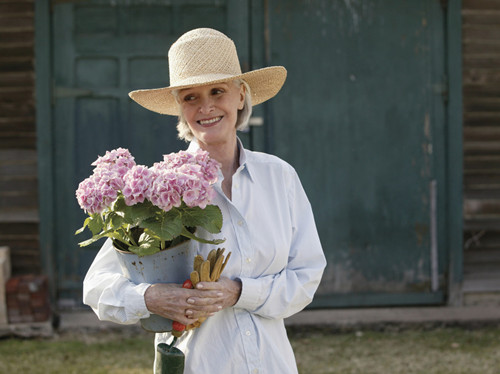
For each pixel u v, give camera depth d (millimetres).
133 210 1651
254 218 1872
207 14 4555
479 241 4824
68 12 4512
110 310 1741
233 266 1824
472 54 4715
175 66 1873
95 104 4566
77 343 4277
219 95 1852
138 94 1987
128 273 1768
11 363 3920
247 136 4629
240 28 4562
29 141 4566
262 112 4625
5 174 4574
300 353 4141
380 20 4641
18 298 4344
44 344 4262
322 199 4691
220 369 1775
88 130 4574
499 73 4738
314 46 4617
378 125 4684
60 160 4582
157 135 4594
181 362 1706
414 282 4766
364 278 4738
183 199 1608
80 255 4629
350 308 4754
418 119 4703
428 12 4660
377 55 4652
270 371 1812
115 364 3904
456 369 3840
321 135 4660
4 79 4531
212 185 1840
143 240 1715
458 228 4762
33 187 4586
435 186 4727
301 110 4637
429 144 4711
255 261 1851
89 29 4531
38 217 4590
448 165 4730
